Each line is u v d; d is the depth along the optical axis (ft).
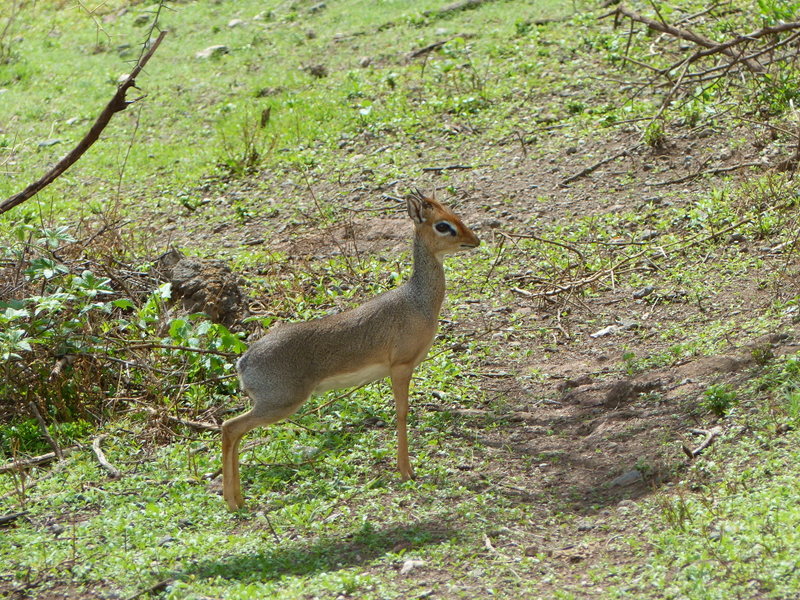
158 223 63.00
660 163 58.23
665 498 27.78
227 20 102.22
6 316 36.01
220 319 43.68
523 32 82.53
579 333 43.62
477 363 41.88
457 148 66.23
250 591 24.86
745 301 42.47
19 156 77.10
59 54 100.22
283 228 59.47
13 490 32.89
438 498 30.63
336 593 24.95
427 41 85.71
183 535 29.19
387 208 58.70
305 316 45.50
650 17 76.69
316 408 37.96
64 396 38.52
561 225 53.78
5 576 27.55
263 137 73.61
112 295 44.80
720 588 22.86
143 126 80.79
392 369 31.81
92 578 27.09
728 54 58.59
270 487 32.42
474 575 25.67
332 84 81.20
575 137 63.82
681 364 38.06
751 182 52.16
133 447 35.99
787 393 32.01
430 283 31.83
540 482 31.53
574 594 24.14
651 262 47.98
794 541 23.88
